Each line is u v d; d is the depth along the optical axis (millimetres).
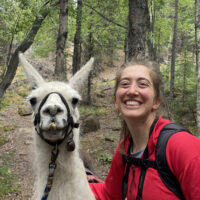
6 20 9016
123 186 1962
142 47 7062
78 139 2561
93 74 16562
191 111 13078
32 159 2574
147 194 1634
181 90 15812
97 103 17062
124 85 1905
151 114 1935
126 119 1930
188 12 15352
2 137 10219
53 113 2012
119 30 15164
